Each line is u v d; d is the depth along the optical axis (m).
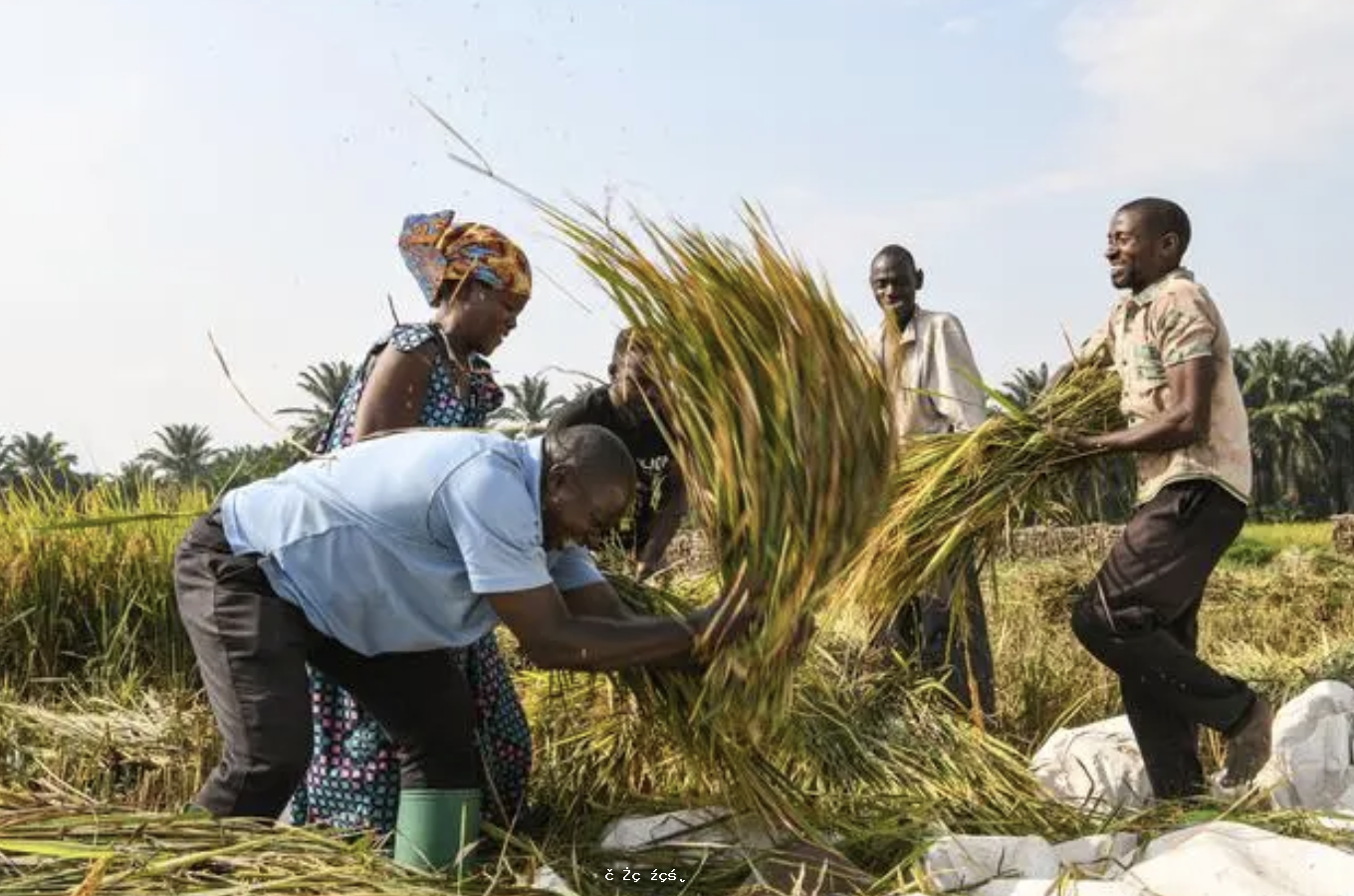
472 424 3.64
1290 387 65.31
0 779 4.33
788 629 3.08
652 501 4.09
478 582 2.98
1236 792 4.20
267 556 3.12
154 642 6.46
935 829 3.45
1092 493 4.54
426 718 3.29
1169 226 4.30
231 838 2.72
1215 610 11.18
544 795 3.81
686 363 3.07
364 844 2.78
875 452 3.16
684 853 3.31
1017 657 6.29
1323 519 63.72
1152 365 4.23
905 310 5.77
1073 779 4.45
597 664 3.05
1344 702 4.73
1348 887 2.81
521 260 3.60
